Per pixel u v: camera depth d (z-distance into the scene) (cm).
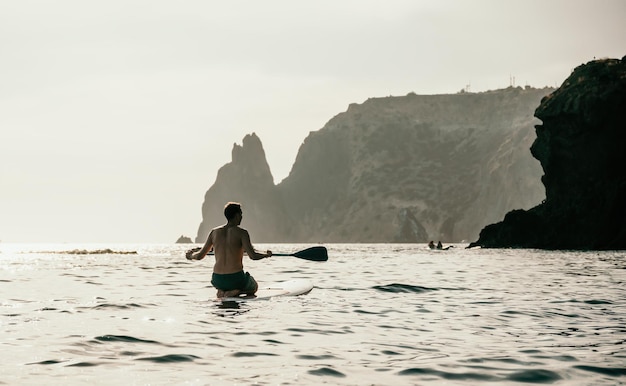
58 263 3331
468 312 973
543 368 538
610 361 570
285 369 532
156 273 2170
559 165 8012
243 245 1131
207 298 1160
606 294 1304
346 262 3462
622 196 7169
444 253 5975
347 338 711
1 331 722
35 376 486
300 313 934
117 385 459
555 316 927
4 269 2523
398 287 1454
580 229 7469
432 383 482
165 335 708
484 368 540
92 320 831
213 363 555
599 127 7488
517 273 2192
